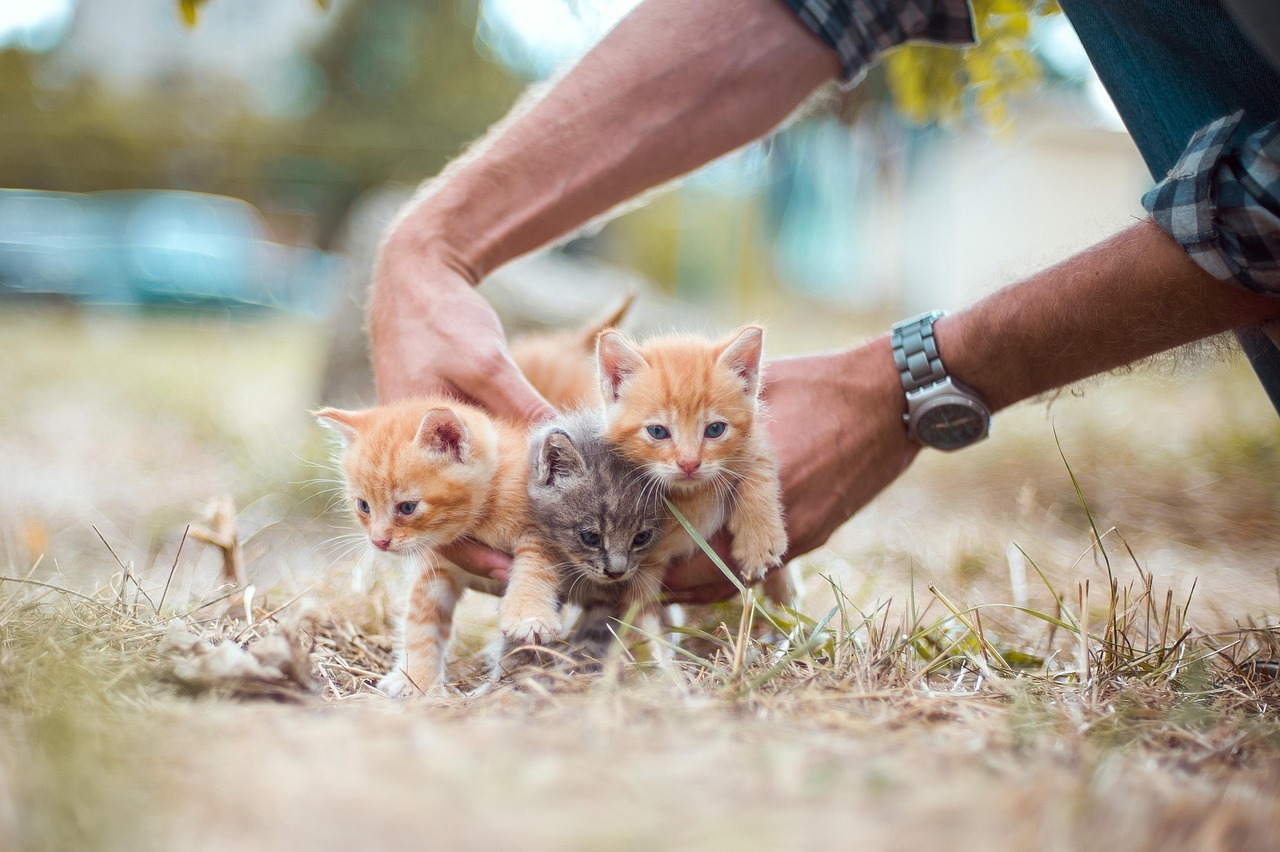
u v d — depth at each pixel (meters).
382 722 1.40
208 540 1.64
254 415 2.84
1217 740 1.42
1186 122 1.54
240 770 1.34
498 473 1.61
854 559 1.86
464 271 1.63
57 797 1.29
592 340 1.82
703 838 1.20
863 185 8.16
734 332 1.67
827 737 1.39
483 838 1.21
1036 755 1.38
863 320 6.57
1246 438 2.26
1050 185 7.41
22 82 7.96
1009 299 1.56
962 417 1.58
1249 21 1.40
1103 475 2.14
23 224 6.46
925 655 1.53
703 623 1.66
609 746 1.37
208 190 7.98
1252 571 1.81
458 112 7.51
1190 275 1.50
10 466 2.25
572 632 1.62
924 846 1.21
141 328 5.75
